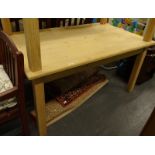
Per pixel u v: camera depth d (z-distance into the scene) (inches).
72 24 68.1
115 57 54.1
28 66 37.3
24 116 43.3
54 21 63.0
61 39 53.8
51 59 41.6
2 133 50.2
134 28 82.0
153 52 72.9
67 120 57.3
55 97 63.7
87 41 54.7
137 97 72.4
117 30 68.7
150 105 68.4
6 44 39.7
